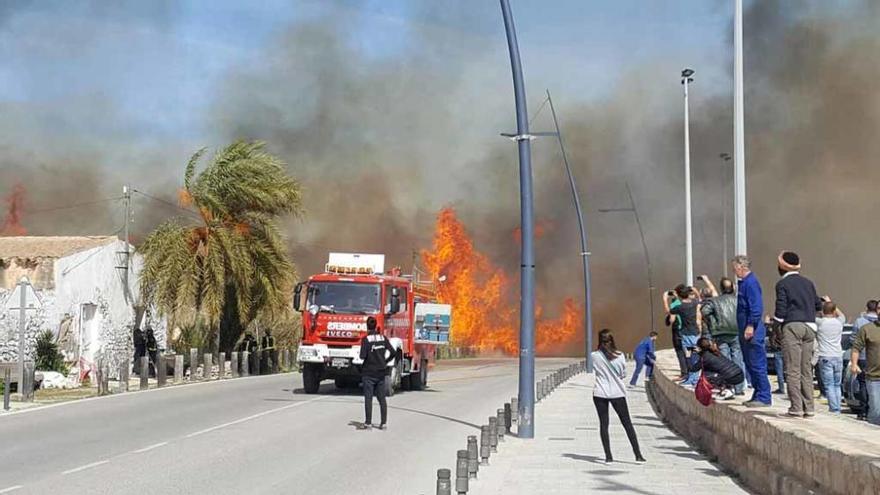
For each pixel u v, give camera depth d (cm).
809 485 821
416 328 2666
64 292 2908
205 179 3519
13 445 1374
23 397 2109
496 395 2556
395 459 1288
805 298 1047
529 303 1603
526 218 1614
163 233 3431
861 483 681
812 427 932
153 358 3356
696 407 1484
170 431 1577
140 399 2230
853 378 1527
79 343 2991
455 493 1033
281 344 4206
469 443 1163
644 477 1150
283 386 2762
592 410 2153
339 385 2722
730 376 1345
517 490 1061
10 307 2123
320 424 1722
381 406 1667
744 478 1087
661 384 2070
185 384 2842
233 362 3309
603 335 1310
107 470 1146
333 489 1041
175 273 3350
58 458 1245
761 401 1186
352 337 2355
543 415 2027
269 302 3541
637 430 1738
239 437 1507
